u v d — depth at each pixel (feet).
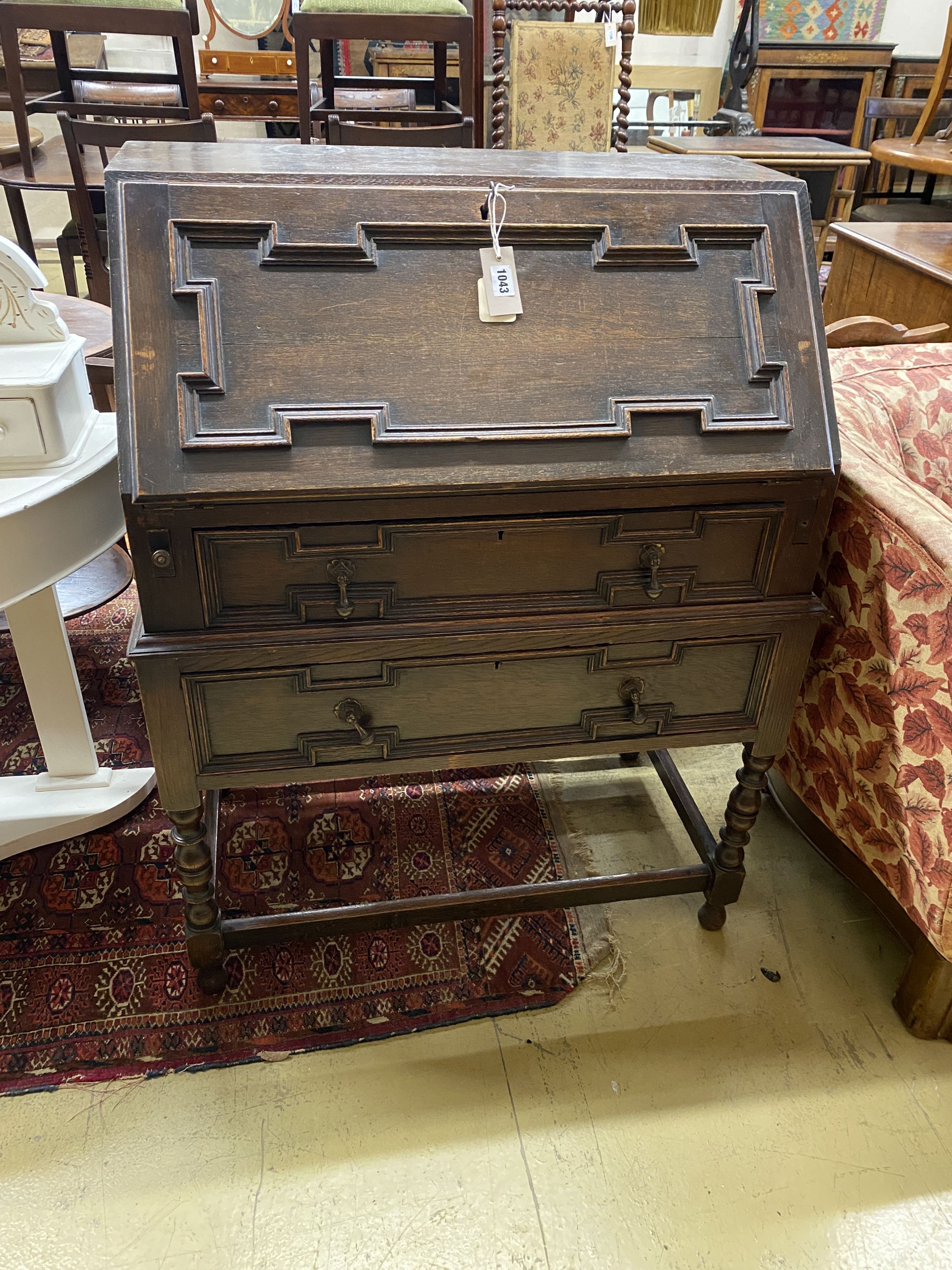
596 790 6.05
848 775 4.62
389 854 5.45
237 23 13.09
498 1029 4.56
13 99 8.61
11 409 3.77
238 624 3.52
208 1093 4.21
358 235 3.38
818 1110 4.26
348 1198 3.84
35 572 3.83
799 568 3.93
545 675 3.98
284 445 3.23
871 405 5.01
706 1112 4.24
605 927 5.11
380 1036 4.47
